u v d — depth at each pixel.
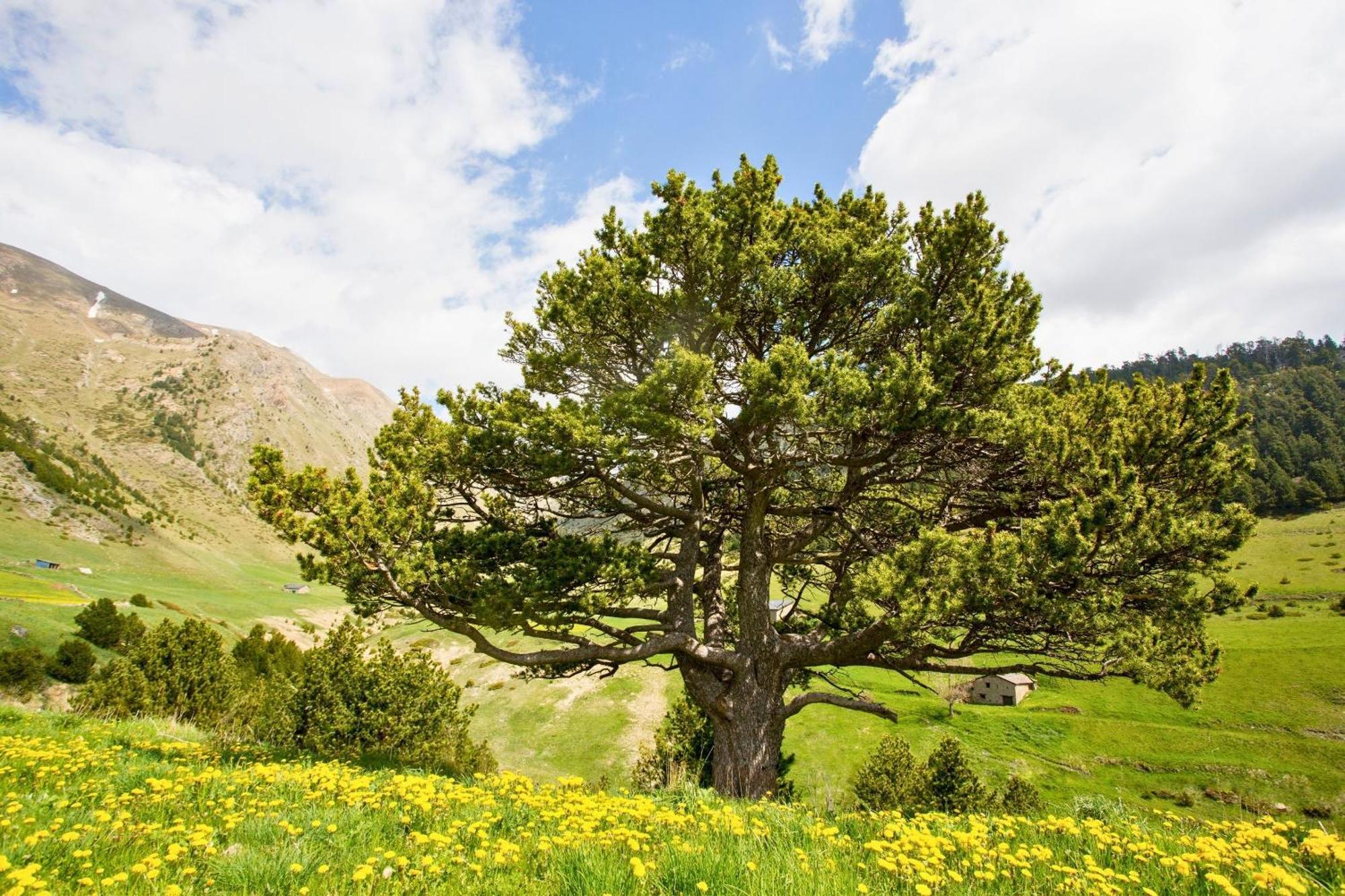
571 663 13.43
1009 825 6.31
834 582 15.69
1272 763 42.91
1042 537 10.00
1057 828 6.12
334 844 4.78
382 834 5.18
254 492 10.07
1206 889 4.44
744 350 14.27
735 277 12.64
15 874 3.42
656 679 58.22
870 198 15.16
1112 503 9.65
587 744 48.44
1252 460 11.48
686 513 14.06
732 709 13.44
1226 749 45.06
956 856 5.15
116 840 4.66
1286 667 55.19
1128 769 44.69
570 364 13.24
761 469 13.19
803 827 5.73
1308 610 77.50
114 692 20.88
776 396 10.76
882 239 14.12
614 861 4.31
